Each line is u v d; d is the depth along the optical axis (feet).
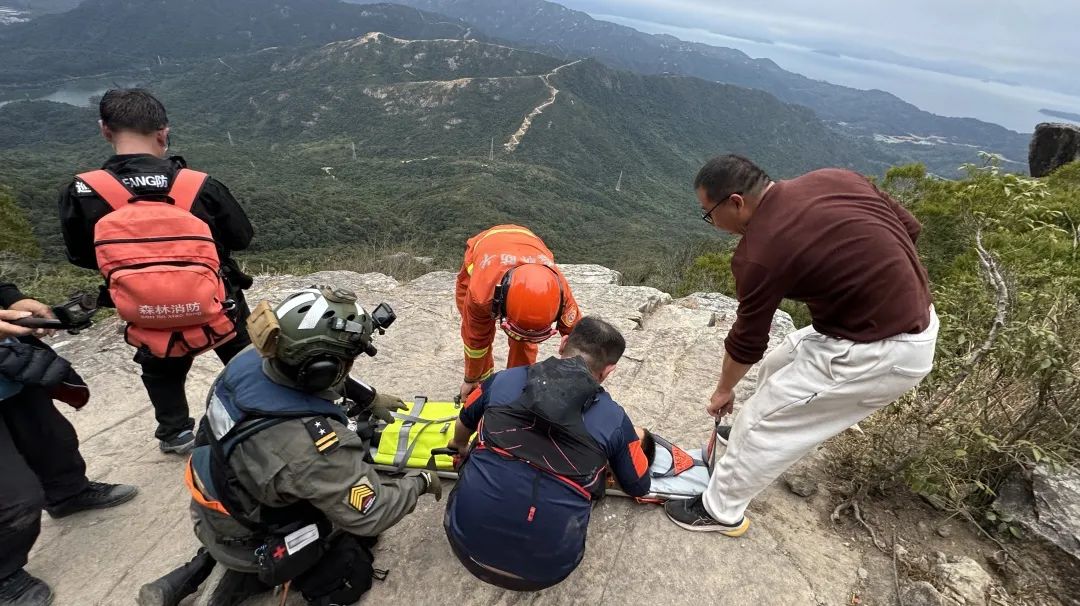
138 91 9.07
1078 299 9.68
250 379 6.58
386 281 20.94
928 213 27.63
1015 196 10.57
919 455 9.00
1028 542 8.28
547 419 6.95
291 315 6.20
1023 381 9.37
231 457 6.36
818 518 9.43
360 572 7.72
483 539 7.05
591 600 8.09
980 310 9.90
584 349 7.86
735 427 8.39
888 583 8.17
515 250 9.96
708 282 36.40
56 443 9.23
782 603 7.95
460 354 15.23
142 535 9.52
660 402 12.67
